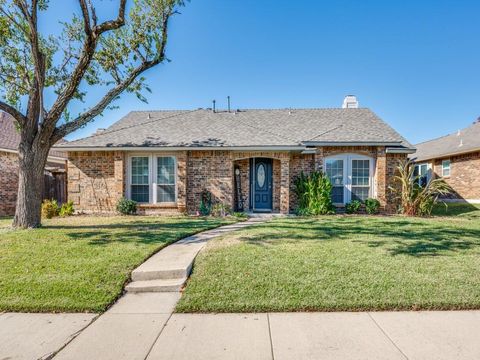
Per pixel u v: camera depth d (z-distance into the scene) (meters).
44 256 5.16
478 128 17.62
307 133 13.41
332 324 3.12
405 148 12.09
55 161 16.59
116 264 4.72
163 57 9.06
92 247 5.71
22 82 8.96
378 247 5.89
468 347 2.68
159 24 8.85
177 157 11.76
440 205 15.03
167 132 12.74
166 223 9.04
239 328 3.06
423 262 4.89
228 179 11.74
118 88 8.79
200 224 8.77
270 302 3.53
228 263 4.87
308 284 4.02
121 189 11.66
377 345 2.73
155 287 4.10
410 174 11.75
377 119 14.82
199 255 5.35
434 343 2.75
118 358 2.56
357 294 3.70
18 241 6.17
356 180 12.45
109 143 11.62
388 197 12.29
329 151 12.33
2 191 13.30
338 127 13.71
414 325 3.09
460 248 5.84
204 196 11.68
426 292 3.73
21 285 3.99
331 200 12.16
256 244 6.14
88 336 2.93
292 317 3.29
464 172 15.83
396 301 3.49
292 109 16.23
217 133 12.59
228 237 6.90
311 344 2.75
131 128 13.16
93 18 7.66
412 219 10.16
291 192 12.45
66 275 4.33
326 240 6.55
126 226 8.32
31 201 7.79
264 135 12.25
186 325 3.13
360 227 8.29
